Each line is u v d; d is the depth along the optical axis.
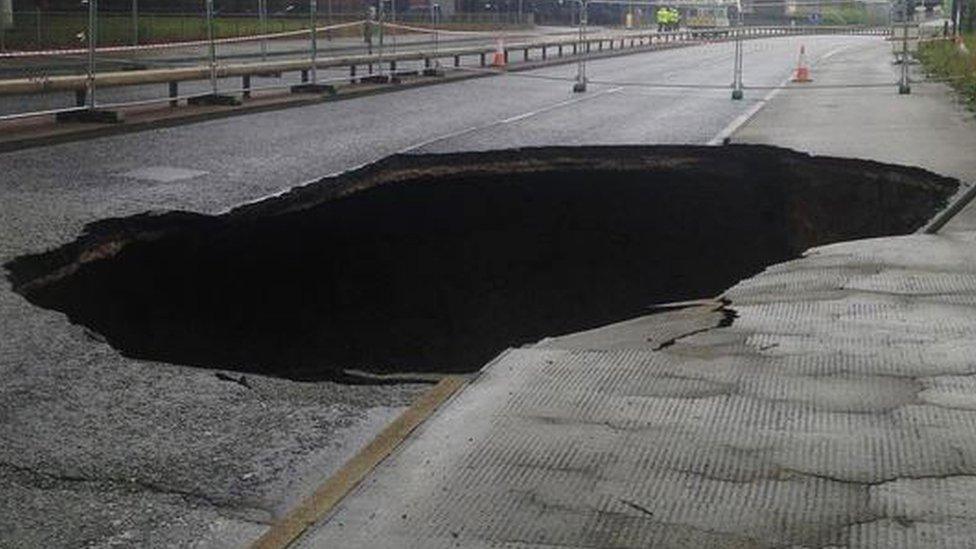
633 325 6.17
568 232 13.10
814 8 81.75
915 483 3.60
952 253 7.25
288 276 9.98
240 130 14.31
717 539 3.26
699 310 6.26
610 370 4.96
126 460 4.01
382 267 11.43
